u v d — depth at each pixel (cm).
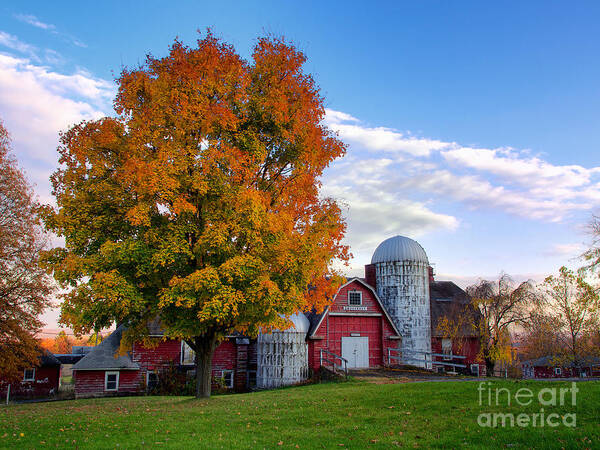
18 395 3978
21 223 3102
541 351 4531
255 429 1330
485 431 1162
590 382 1761
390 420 1360
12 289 3027
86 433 1310
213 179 1717
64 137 1811
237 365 3691
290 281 1783
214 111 1758
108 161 1817
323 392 2080
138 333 1945
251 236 1681
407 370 3600
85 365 3303
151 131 1780
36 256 3100
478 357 3566
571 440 1032
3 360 2989
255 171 1870
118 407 1917
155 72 1894
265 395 2186
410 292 3969
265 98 1886
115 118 1853
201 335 2048
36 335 3381
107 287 1512
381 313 3847
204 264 1759
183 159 1673
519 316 3453
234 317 1798
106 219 1720
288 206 2002
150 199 1700
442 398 1602
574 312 3912
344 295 3741
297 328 3281
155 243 1680
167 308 1706
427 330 3962
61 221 1673
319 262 1892
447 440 1110
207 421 1453
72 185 1761
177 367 3475
